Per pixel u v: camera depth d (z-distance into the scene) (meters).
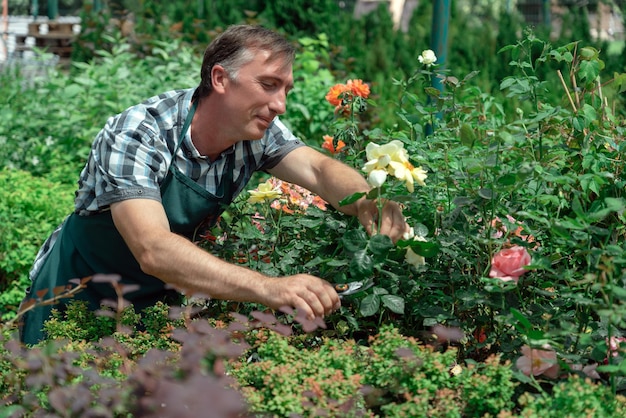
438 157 2.59
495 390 1.80
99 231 2.65
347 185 2.52
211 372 1.90
